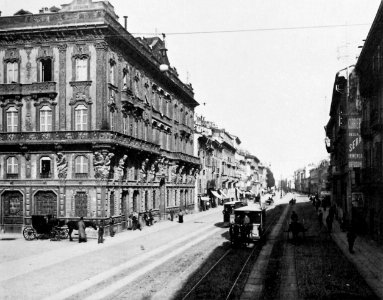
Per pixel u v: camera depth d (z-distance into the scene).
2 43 38.12
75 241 32.47
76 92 36.62
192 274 20.00
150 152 45.62
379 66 30.06
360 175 36.97
